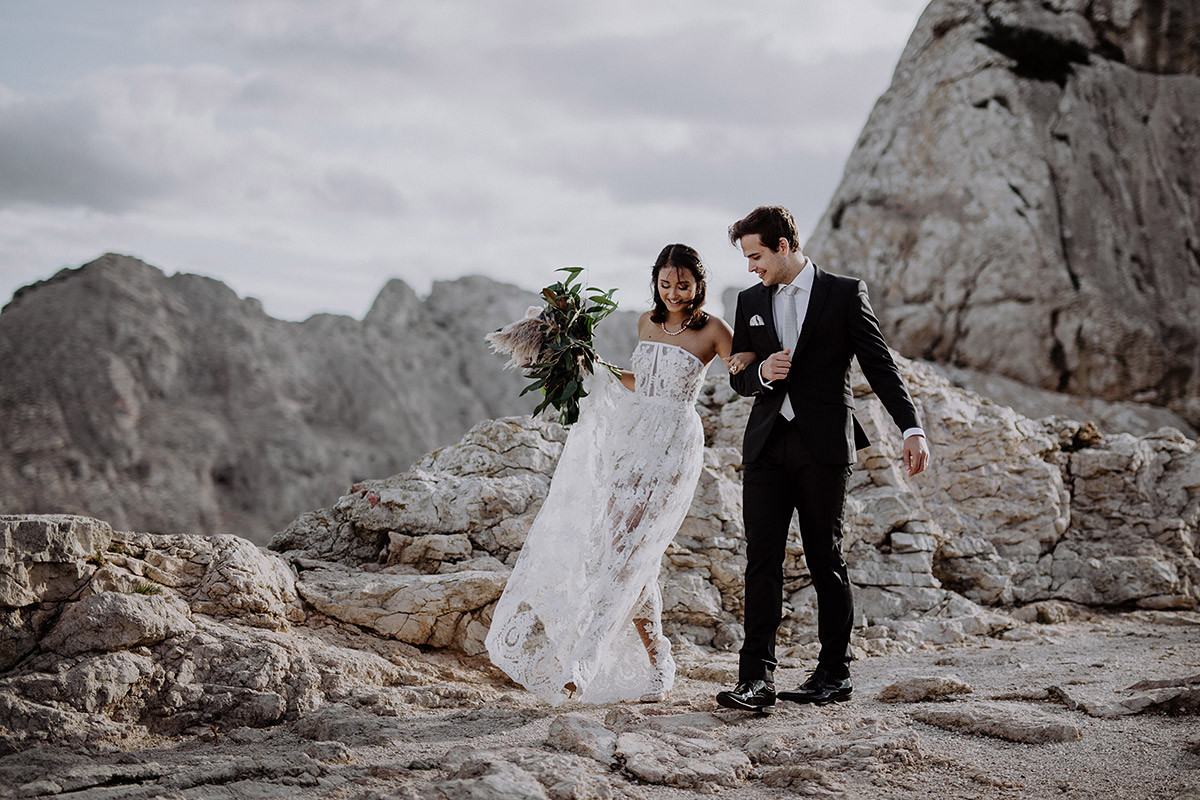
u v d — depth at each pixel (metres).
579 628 4.56
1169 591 7.67
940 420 8.38
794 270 4.46
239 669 4.25
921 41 21.27
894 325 18.98
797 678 5.30
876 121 21.31
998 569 7.66
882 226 19.89
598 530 4.70
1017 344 17.97
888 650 6.16
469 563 5.89
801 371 4.38
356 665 4.66
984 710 3.97
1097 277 18.12
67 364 35.06
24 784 3.21
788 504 4.44
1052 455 8.54
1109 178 18.78
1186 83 19.25
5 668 3.99
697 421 4.92
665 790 3.26
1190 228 18.61
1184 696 4.08
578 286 4.94
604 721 4.14
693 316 4.86
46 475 32.97
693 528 6.66
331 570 5.74
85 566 4.34
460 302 40.56
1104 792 3.17
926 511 7.59
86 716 3.84
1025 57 19.72
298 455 34.91
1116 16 19.48
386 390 37.00
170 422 34.91
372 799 3.00
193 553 4.84
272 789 3.22
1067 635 6.70
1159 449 8.70
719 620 6.31
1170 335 17.84
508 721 4.19
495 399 37.59
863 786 3.27
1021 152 18.89
